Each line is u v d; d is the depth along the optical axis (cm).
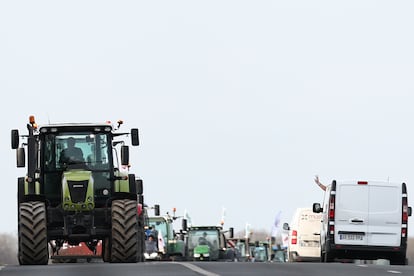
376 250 6812
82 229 5706
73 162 5822
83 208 5631
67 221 5688
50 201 5812
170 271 3991
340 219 6844
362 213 6831
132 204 5694
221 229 13438
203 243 13325
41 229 5556
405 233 6812
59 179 5819
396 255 6844
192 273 3831
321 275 3809
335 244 6825
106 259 6756
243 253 16188
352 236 6825
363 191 6856
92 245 6412
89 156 5841
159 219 12356
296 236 9212
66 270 4216
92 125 5856
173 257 12406
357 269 4341
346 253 6931
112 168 5841
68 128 5850
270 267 4400
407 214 6819
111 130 5872
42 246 5547
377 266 4756
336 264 4944
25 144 5734
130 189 5822
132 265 4588
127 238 5606
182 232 13375
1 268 4572
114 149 5878
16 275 3891
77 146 5856
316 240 9169
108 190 5822
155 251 11050
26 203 5634
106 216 5747
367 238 6819
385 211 6831
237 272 3938
